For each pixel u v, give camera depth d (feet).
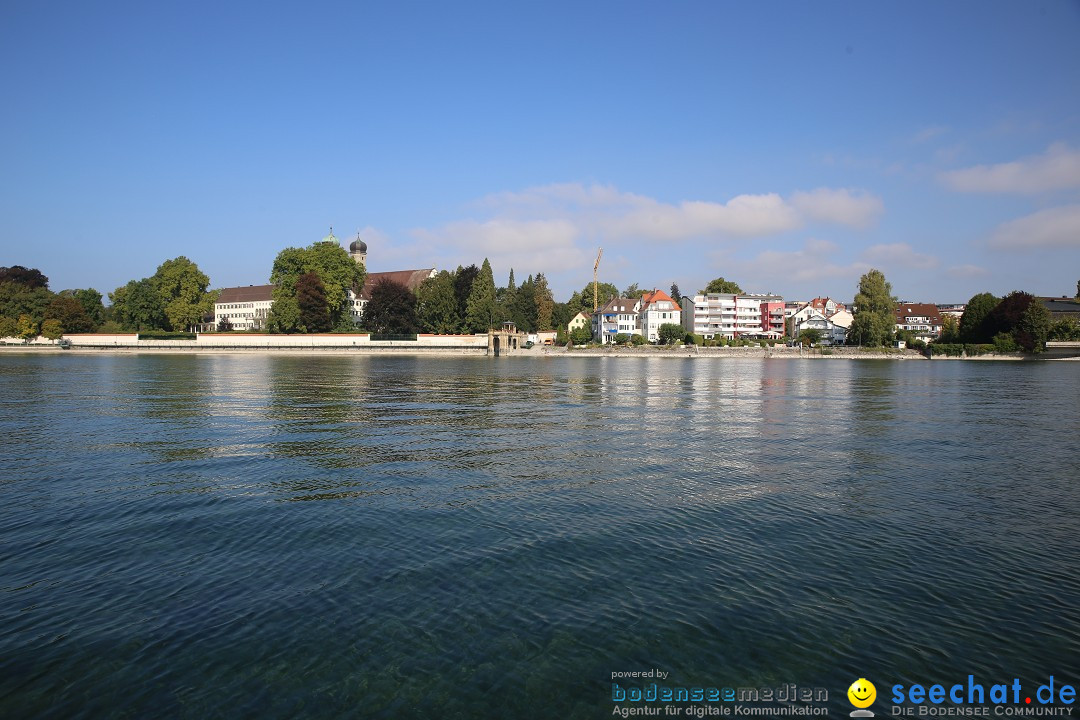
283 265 489.67
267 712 27.25
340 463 76.23
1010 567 43.45
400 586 39.40
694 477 69.41
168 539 47.83
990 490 64.59
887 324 495.00
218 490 62.59
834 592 39.14
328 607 36.50
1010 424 114.32
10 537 48.06
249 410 128.77
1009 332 442.91
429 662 30.96
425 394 169.17
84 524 51.34
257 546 46.34
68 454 81.00
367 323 507.30
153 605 36.68
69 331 500.33
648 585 39.81
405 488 63.77
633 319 619.26
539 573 41.55
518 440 93.91
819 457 81.82
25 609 36.09
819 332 540.93
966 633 34.37
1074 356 424.87
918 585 40.29
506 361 408.46
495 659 31.27
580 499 59.72
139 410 127.13
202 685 29.04
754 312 622.54
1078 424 114.52
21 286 504.02
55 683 29.07
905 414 129.29
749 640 33.37
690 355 468.34
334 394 165.89
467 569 42.11
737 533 49.93
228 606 36.60
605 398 161.07
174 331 519.60
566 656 31.63
